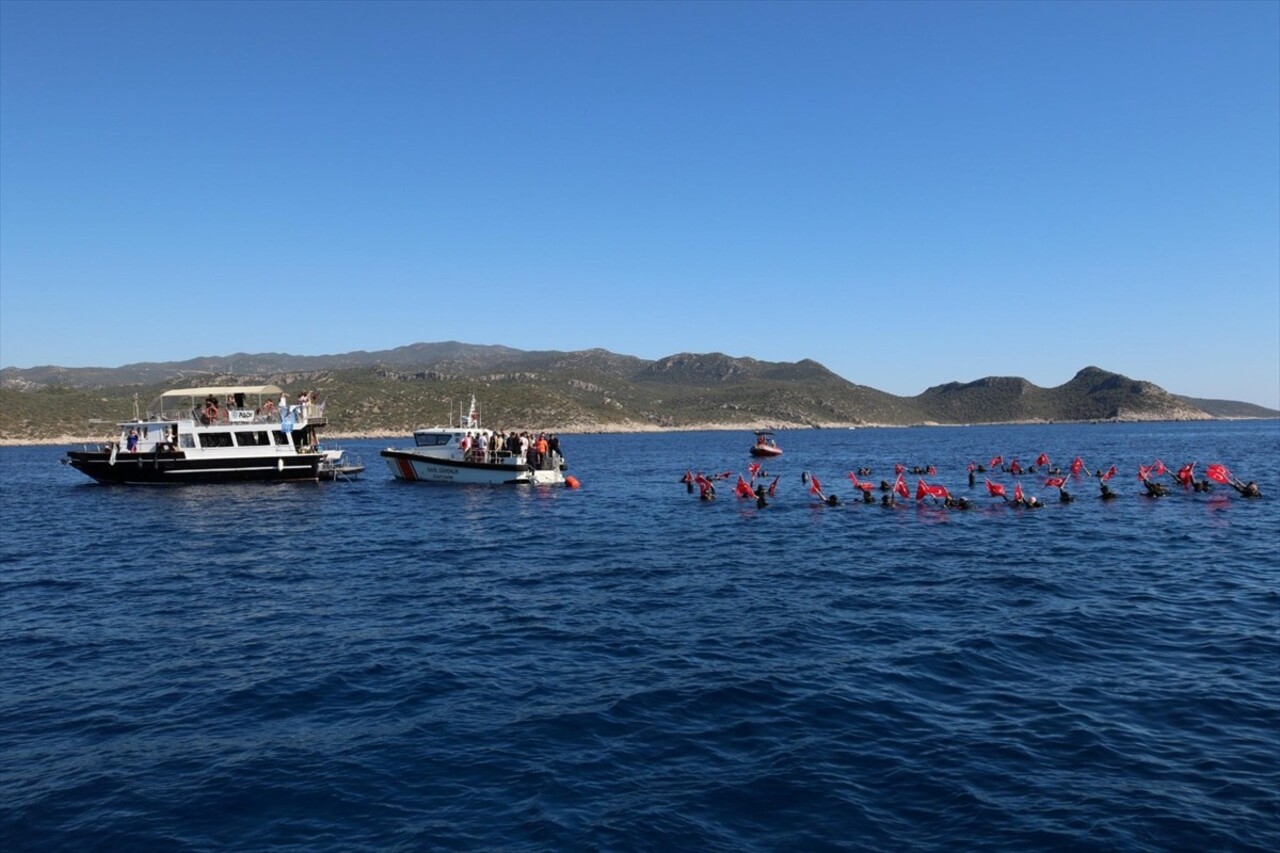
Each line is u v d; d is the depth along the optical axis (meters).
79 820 8.89
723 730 11.16
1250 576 21.28
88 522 36.59
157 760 10.38
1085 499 41.00
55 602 19.83
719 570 23.22
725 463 87.19
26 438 153.25
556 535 31.09
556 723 11.45
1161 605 18.11
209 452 51.97
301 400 54.88
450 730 11.24
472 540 29.92
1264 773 9.62
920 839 8.33
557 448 53.25
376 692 12.82
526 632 16.42
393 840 8.42
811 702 12.15
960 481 55.94
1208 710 11.62
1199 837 8.27
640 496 46.75
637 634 16.19
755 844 8.27
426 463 52.69
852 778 9.68
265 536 31.33
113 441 54.97
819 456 99.88
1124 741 10.59
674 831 8.52
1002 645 14.97
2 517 38.91
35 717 11.90
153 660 14.65
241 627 17.02
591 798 9.26
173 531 33.09
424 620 17.50
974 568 22.86
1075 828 8.47
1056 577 21.38
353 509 40.50
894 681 13.06
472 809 9.05
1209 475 44.12
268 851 8.24
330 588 21.14
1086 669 13.56
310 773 9.96
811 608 18.30
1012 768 9.88
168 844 8.41
